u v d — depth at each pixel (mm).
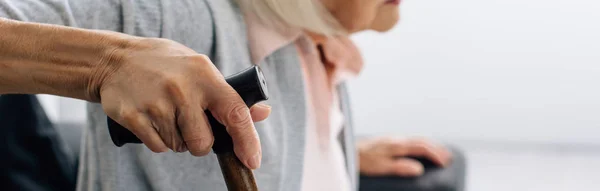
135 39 479
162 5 668
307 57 809
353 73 927
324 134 821
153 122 453
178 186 713
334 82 879
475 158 2418
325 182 822
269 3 720
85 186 744
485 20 2176
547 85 2260
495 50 2217
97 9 622
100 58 473
